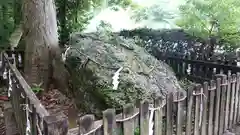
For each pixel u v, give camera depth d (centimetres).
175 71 559
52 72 512
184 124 248
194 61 507
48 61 507
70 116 396
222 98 288
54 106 439
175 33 618
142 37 704
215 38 507
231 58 447
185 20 538
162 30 683
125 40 509
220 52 501
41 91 482
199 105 254
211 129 281
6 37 628
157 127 206
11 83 332
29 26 498
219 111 288
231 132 308
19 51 592
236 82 309
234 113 320
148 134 196
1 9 645
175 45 609
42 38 500
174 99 221
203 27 518
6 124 321
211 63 468
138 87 349
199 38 536
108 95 348
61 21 734
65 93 493
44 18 497
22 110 237
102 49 437
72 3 745
